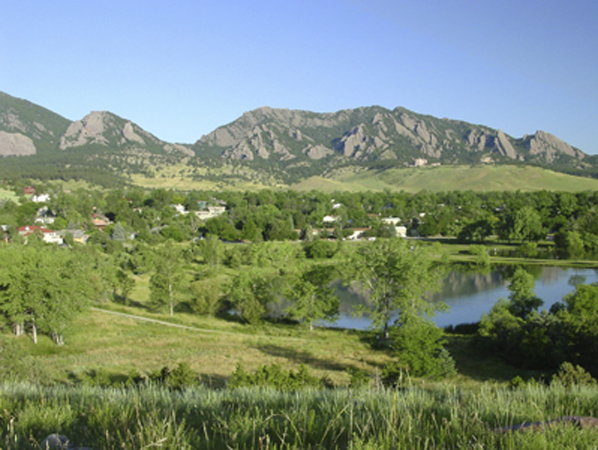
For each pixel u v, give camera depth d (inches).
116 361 1232.8
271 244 3673.7
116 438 192.9
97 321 1797.5
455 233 5487.2
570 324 1252.5
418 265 1818.4
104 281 2214.6
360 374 792.9
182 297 2402.8
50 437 190.7
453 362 1072.8
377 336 1819.6
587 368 1111.6
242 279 2215.8
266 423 208.4
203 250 3494.1
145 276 3149.6
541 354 1198.9
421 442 176.6
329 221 6422.2
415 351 1034.7
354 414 221.1
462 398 253.6
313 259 4018.2
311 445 190.1
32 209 6304.1
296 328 2025.1
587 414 234.1
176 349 1424.7
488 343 1457.9
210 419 236.4
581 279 2893.7
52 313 1411.2
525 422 199.9
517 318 1525.6
